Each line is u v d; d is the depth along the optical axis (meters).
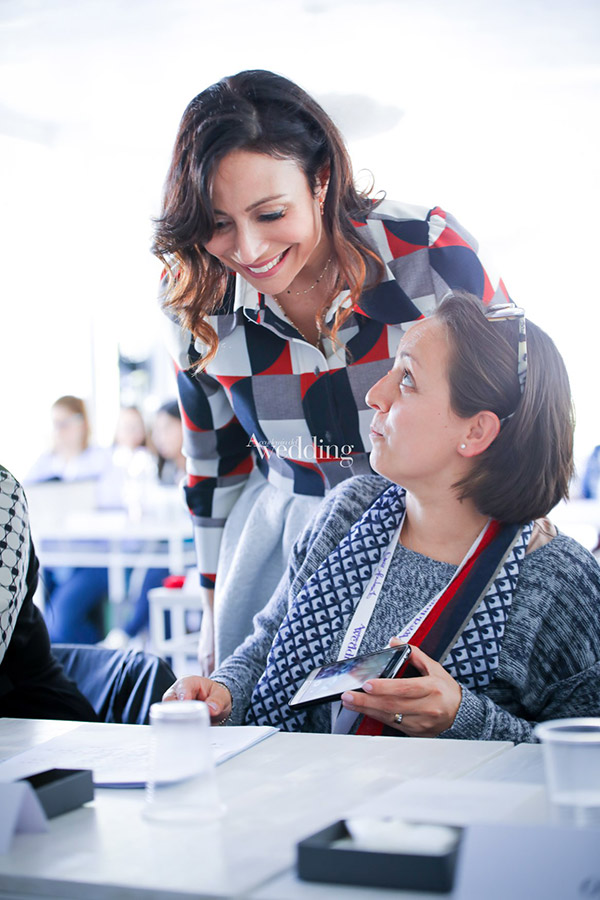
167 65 5.20
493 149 5.93
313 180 1.57
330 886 0.71
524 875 0.68
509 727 1.25
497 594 1.38
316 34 4.85
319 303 1.75
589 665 1.36
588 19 4.68
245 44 4.96
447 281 1.72
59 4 4.46
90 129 6.02
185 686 1.44
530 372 1.37
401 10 4.58
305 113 1.53
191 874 0.74
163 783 0.88
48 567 5.32
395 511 1.52
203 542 2.13
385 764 1.04
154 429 5.62
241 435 2.03
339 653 1.46
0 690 1.68
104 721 1.73
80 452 5.95
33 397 6.62
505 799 0.86
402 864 0.70
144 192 6.37
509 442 1.37
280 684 1.48
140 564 5.15
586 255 6.07
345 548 1.52
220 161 1.47
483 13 4.61
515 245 6.15
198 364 1.87
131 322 6.88
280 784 0.98
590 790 0.78
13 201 6.22
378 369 1.79
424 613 1.39
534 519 1.42
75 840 0.83
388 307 1.74
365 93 5.41
